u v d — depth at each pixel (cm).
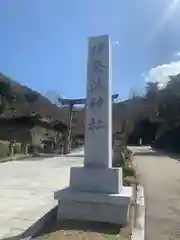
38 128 4053
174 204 970
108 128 713
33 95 4556
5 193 1073
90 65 746
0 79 3959
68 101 3916
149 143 6275
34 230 620
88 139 719
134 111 6341
